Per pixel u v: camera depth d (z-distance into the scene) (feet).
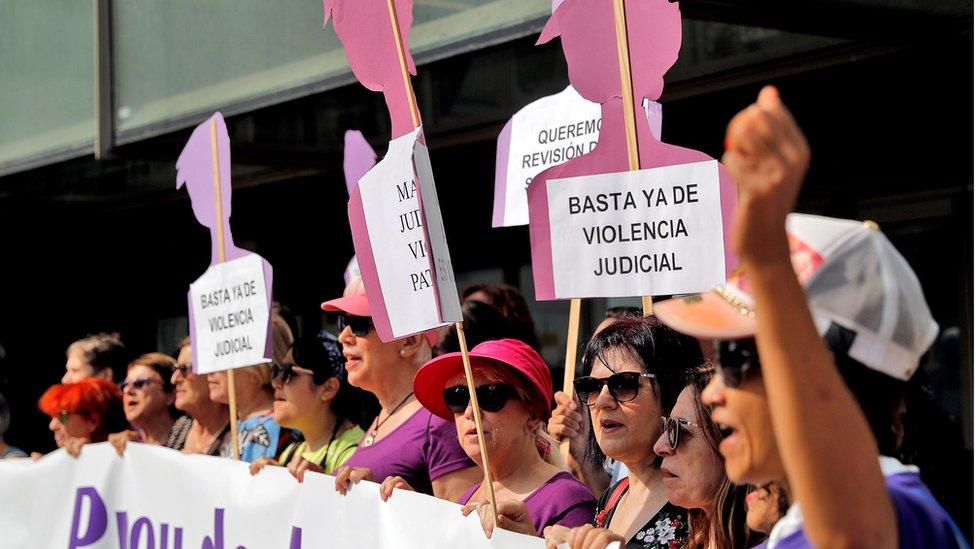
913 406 7.47
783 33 14.38
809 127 18.22
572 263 8.81
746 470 5.19
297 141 20.04
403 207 9.57
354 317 11.88
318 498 10.88
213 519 12.13
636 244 8.62
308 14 16.79
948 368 17.93
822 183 18.70
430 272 9.31
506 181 12.05
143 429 16.75
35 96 22.99
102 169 25.71
